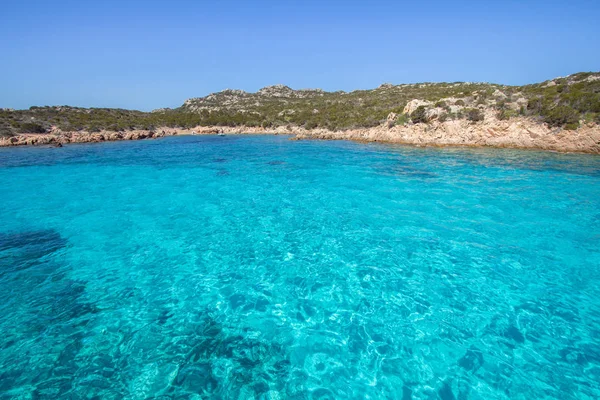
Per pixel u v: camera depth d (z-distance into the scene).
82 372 6.07
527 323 7.41
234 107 106.44
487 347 6.69
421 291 8.75
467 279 9.30
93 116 75.25
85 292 8.88
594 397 5.48
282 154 36.97
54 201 17.62
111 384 5.80
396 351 6.63
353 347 6.77
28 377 5.95
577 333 7.06
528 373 6.01
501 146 34.62
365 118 59.28
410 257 10.69
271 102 115.88
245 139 59.84
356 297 8.54
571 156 28.28
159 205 16.89
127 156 36.22
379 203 16.66
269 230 13.28
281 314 7.91
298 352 6.65
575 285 8.93
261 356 6.54
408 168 25.80
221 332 7.27
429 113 41.94
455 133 37.84
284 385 5.83
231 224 14.01
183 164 30.50
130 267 10.31
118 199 18.05
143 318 7.76
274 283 9.30
